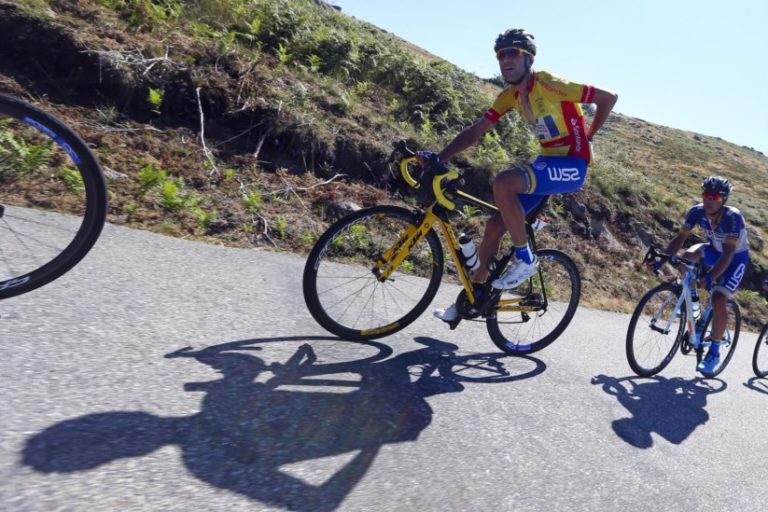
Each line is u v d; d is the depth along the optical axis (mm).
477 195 7262
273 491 1861
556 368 3709
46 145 3188
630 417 3242
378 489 2018
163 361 2451
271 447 2080
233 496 1788
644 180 11102
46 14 5559
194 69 6117
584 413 3105
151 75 5750
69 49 5410
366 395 2648
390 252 3340
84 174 2506
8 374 2084
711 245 4621
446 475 2209
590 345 4457
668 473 2742
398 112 8250
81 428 1901
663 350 4266
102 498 1641
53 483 1648
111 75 5477
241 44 7402
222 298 3301
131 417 2021
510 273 3412
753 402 4273
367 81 8602
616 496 2414
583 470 2533
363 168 6523
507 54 3262
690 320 4375
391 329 3412
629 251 8516
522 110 3463
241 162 5711
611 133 29078
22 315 2504
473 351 3625
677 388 4086
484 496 2148
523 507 2152
